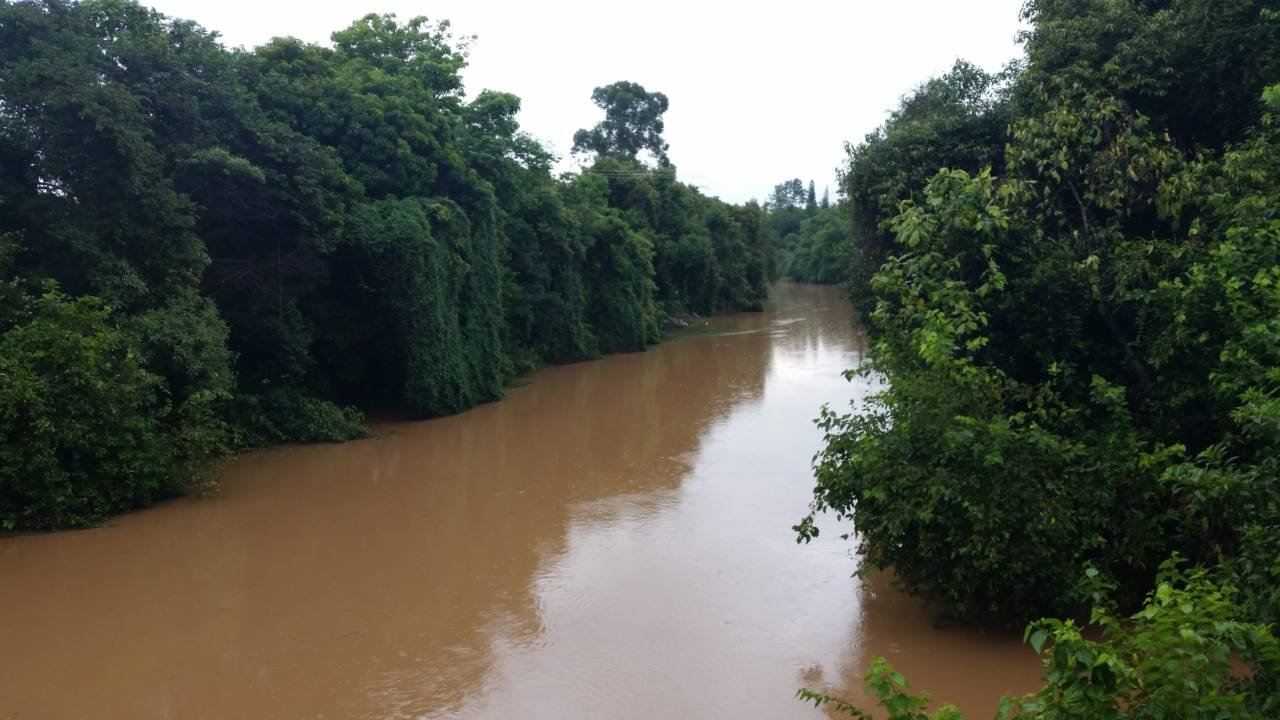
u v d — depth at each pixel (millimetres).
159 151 15734
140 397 13320
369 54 25375
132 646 8656
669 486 14555
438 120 22812
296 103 19875
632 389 25625
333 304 20766
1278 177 8359
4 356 12055
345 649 8562
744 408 21734
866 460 8383
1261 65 9945
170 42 17203
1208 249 8555
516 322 30031
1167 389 8266
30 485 12195
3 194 13461
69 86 13453
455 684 7812
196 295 15297
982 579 8008
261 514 13242
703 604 9555
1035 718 3996
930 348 8375
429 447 18141
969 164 13766
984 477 7859
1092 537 7777
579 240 32469
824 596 9703
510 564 10945
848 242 20469
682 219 46531
